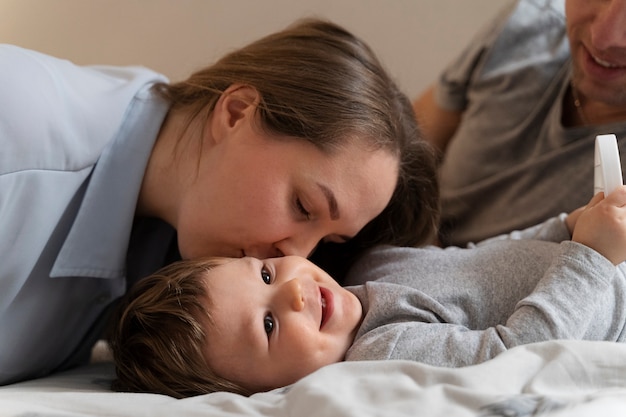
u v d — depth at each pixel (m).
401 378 0.66
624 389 0.65
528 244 1.01
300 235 0.96
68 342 1.07
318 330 0.88
